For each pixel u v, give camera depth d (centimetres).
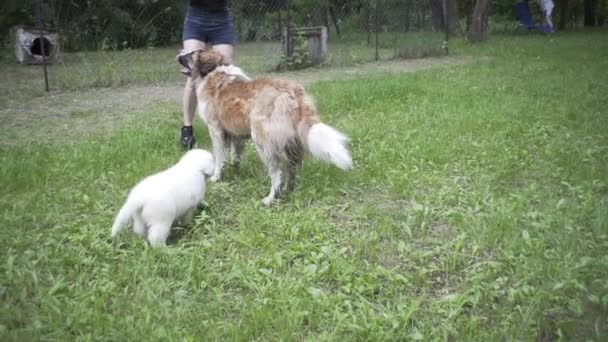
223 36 588
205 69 498
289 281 322
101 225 398
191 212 405
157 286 314
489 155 554
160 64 1382
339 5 2094
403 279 321
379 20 1939
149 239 364
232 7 1762
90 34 1916
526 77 1030
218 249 367
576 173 488
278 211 433
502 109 741
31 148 595
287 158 450
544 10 2475
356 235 386
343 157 412
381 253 362
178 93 990
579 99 792
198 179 402
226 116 475
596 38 2012
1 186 470
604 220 382
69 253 352
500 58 1399
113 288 313
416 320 287
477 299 296
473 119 686
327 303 296
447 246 365
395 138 613
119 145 592
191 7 575
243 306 303
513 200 439
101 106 870
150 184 369
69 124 743
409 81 981
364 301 301
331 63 1351
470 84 968
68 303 294
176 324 282
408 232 385
